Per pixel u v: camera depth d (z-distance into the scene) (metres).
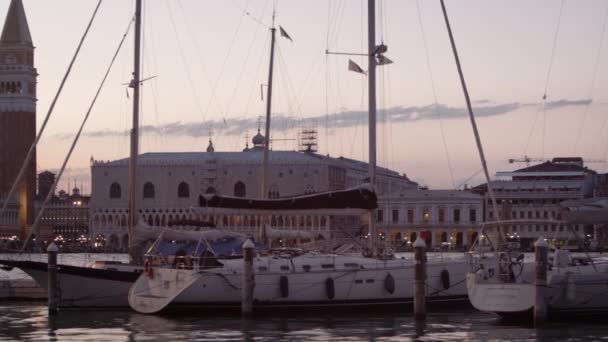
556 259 62.75
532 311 60.78
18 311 71.81
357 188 70.00
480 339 56.06
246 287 64.06
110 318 66.44
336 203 69.56
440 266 70.12
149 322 64.06
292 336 57.53
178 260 69.62
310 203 69.50
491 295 62.03
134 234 75.75
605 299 61.69
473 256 65.69
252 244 64.25
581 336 56.66
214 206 68.56
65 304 71.75
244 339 56.44
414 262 64.38
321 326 61.88
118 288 71.38
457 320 64.88
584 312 62.09
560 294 61.41
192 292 65.38
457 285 70.56
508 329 59.94
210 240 71.69
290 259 67.50
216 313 66.31
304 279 66.62
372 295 67.88
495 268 64.81
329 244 78.00
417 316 62.84
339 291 67.12
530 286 60.62
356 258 68.81
